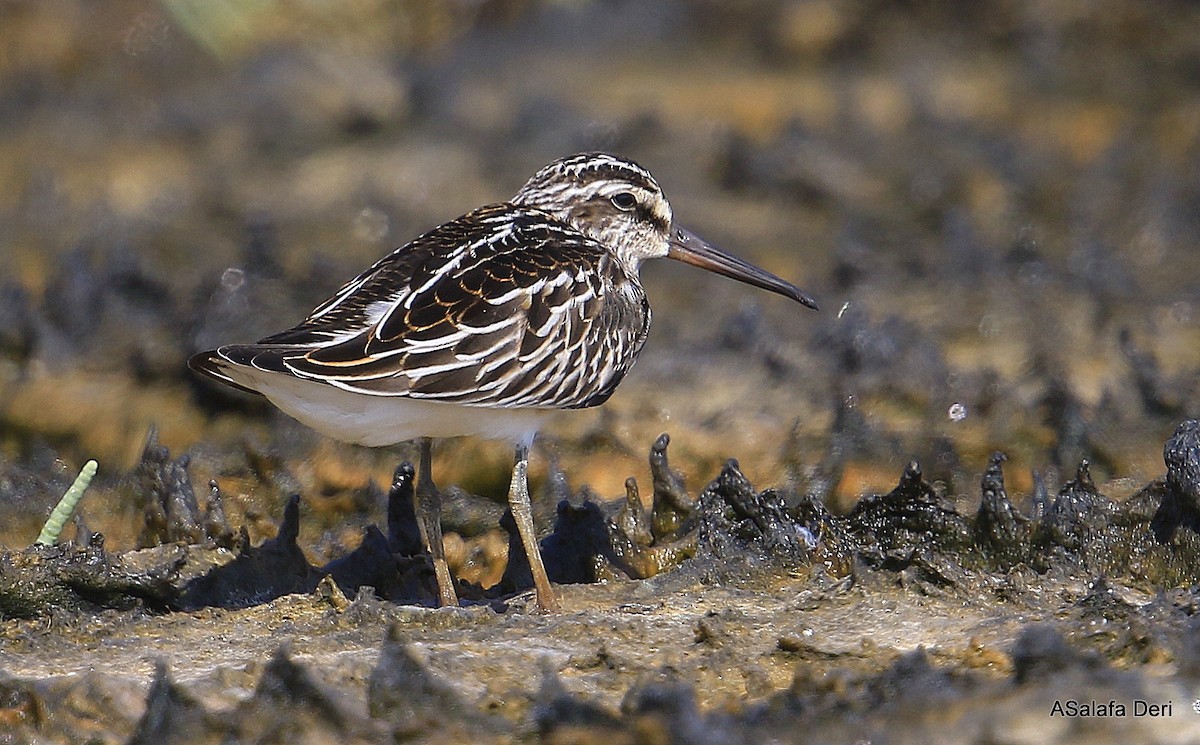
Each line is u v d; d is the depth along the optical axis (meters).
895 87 25.66
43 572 10.45
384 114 25.14
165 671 8.48
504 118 24.64
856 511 11.42
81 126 25.42
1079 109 24.73
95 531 13.46
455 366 10.20
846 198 21.36
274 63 26.80
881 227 20.44
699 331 17.38
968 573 10.43
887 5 27.56
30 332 16.91
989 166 22.22
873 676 8.75
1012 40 27.03
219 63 27.39
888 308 17.84
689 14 28.53
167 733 8.34
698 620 9.87
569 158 12.73
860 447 14.33
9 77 26.84
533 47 28.08
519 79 26.61
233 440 14.99
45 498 14.03
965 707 8.04
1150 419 14.61
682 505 11.79
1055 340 16.70
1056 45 26.75
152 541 12.04
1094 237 19.89
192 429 15.32
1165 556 10.56
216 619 10.55
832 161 22.28
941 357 15.73
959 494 13.47
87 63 27.38
